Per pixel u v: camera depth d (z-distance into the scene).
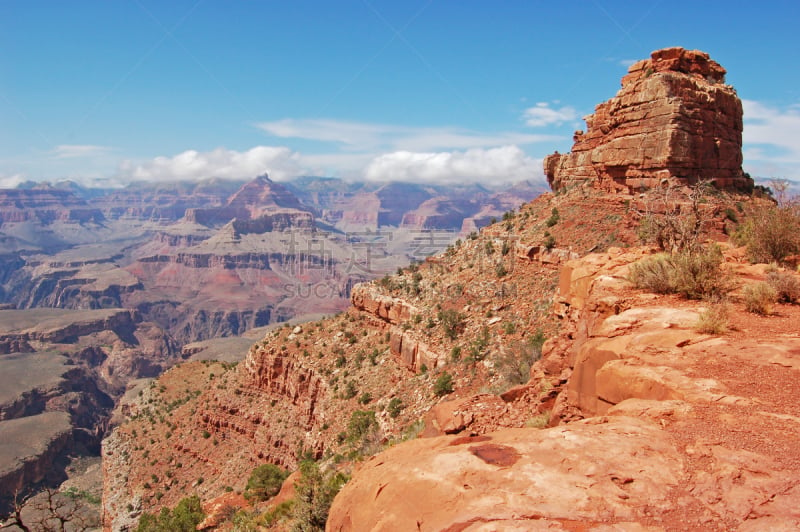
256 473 34.19
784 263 21.00
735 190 44.84
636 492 5.99
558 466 6.54
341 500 7.48
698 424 7.71
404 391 41.88
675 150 41.84
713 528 5.35
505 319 41.41
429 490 6.39
